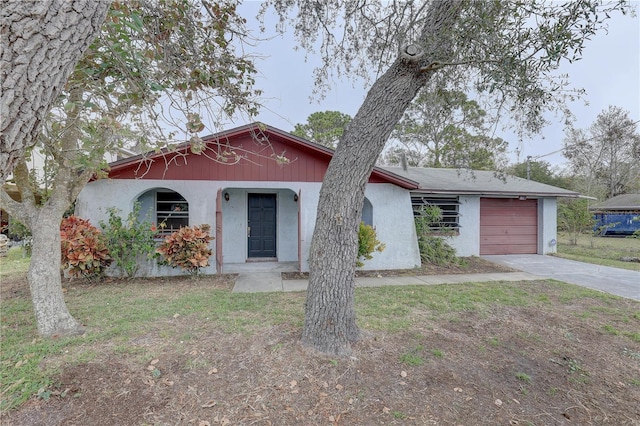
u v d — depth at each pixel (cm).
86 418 228
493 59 304
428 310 465
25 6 104
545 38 282
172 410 238
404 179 783
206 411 238
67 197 392
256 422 229
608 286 632
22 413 231
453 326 404
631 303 513
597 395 273
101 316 421
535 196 1053
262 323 397
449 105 449
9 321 407
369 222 880
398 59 312
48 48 112
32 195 393
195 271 685
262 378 277
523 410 251
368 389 268
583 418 245
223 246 866
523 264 888
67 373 275
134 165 684
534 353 340
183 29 353
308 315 326
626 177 2361
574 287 616
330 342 315
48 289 364
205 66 375
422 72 314
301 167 756
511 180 1192
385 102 314
